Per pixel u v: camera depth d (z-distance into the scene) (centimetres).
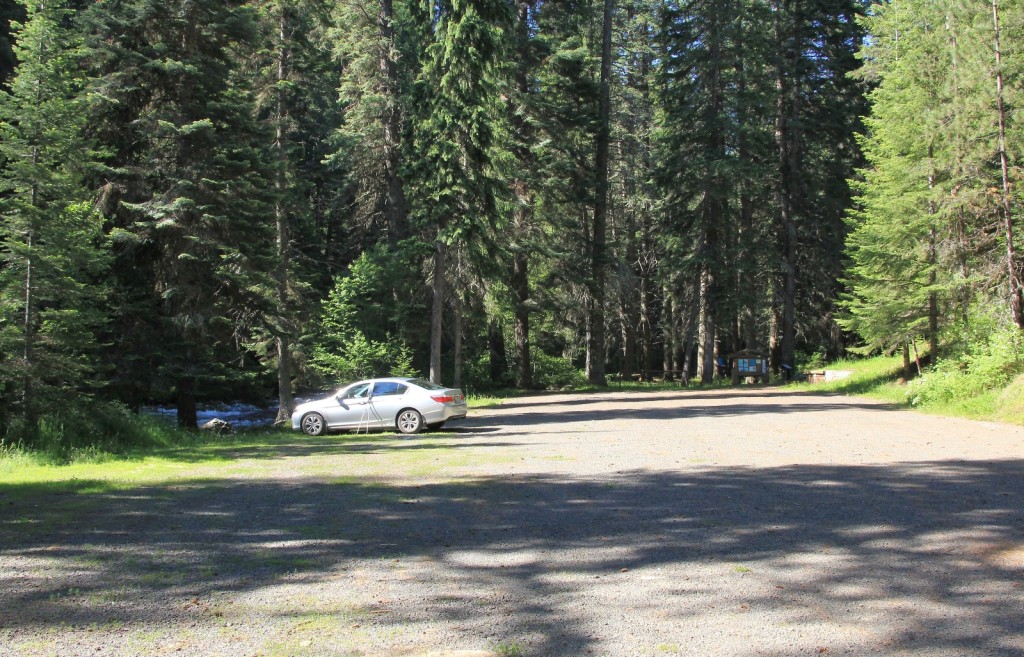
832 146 4147
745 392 3184
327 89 3394
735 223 4006
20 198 1441
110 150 1798
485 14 2608
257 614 451
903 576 510
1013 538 606
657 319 6191
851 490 834
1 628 427
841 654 379
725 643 396
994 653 377
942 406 1897
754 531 648
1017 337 1847
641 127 5038
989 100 1922
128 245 1811
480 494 856
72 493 895
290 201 2406
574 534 652
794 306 4419
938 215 2112
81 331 1479
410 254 2720
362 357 2780
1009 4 1933
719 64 3762
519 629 422
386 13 3077
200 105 1966
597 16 4141
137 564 566
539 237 3588
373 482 962
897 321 2412
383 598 481
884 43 2525
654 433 1551
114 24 1852
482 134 2558
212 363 1886
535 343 4950
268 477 1025
